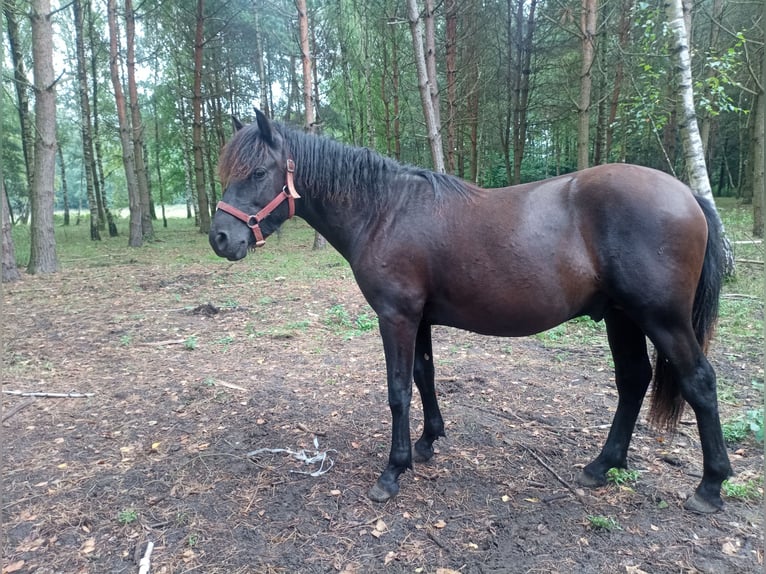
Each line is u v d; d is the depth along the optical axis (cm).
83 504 240
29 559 204
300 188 243
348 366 438
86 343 517
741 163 2066
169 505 239
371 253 232
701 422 214
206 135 2150
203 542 212
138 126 1596
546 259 208
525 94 1703
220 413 346
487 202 225
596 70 1399
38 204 959
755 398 334
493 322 223
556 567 192
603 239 206
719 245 220
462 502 239
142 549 208
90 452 294
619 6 1150
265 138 235
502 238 212
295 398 370
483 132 2180
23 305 691
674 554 197
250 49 1856
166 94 2077
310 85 1034
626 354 242
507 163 1941
